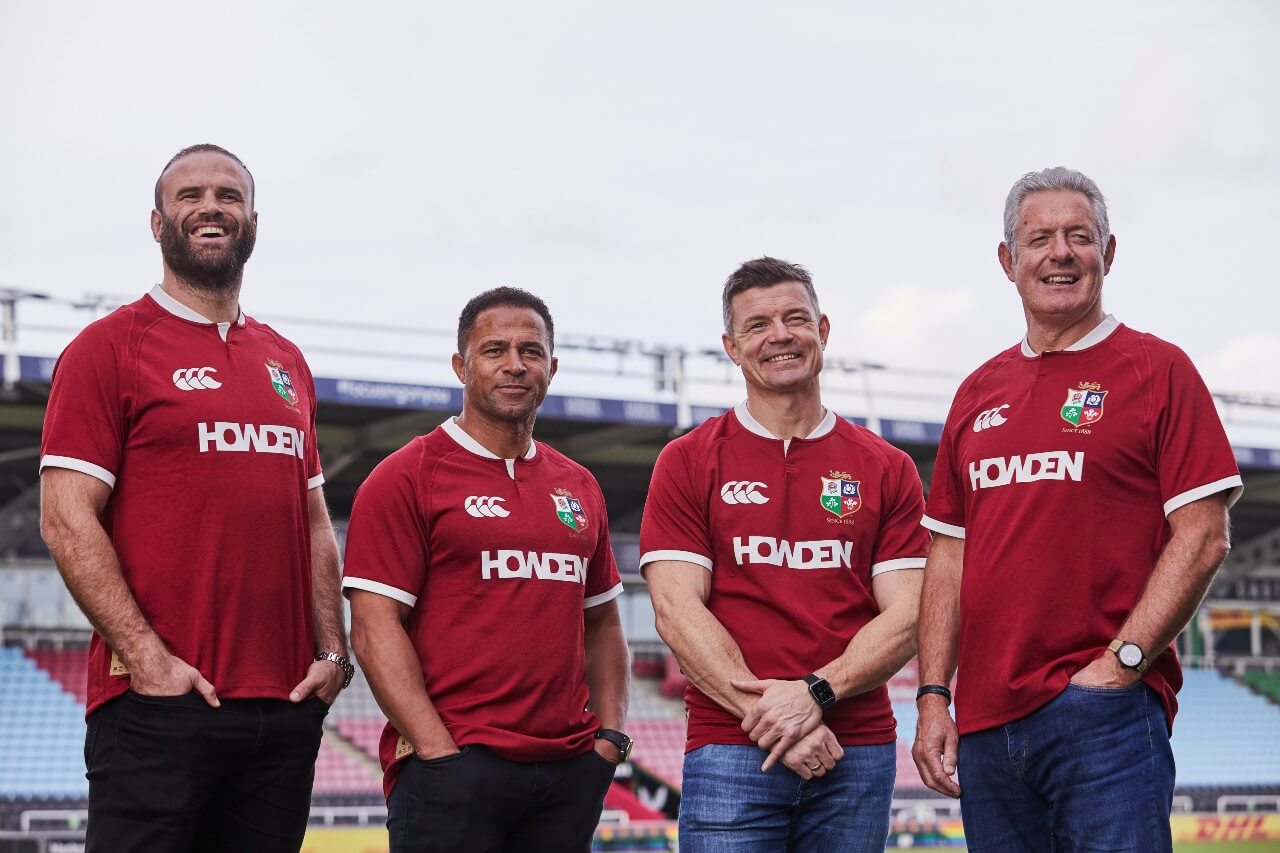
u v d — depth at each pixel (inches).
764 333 169.6
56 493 148.6
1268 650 997.8
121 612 147.1
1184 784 855.1
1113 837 145.3
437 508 164.7
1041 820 154.0
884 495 172.1
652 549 169.5
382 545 163.6
